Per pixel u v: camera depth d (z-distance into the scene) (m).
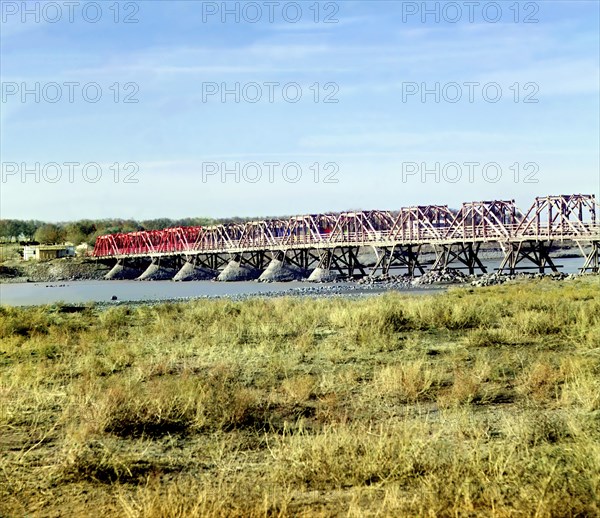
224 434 11.53
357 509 7.54
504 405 13.06
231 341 22.50
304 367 17.72
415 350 19.97
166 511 7.71
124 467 9.62
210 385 14.53
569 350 19.44
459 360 18.03
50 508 8.31
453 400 13.17
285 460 9.65
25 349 22.22
